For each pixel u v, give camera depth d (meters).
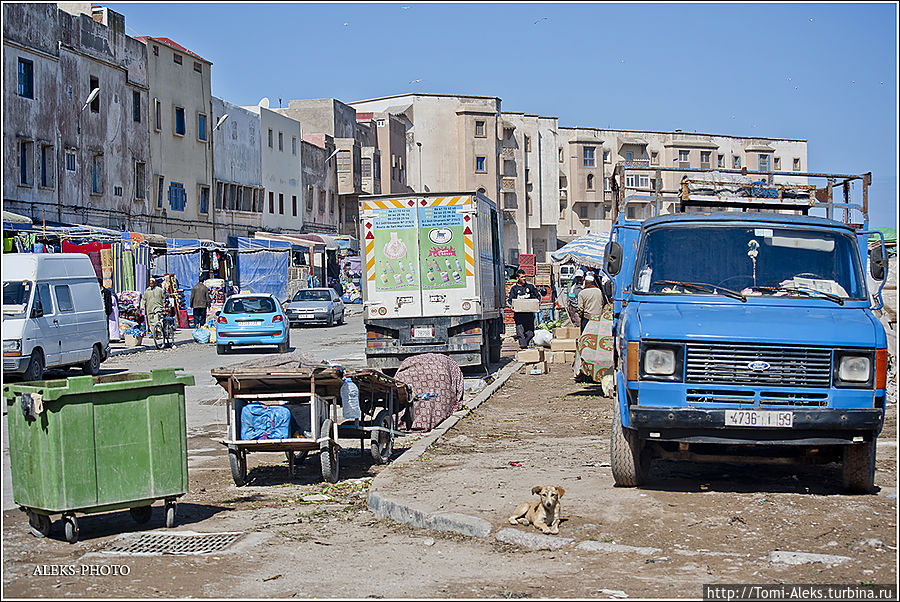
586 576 6.72
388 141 76.56
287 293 49.66
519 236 88.88
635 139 94.38
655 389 8.42
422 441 12.41
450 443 12.48
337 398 10.67
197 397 18.19
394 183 77.56
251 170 55.41
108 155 40.75
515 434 13.33
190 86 48.22
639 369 8.47
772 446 9.09
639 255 9.80
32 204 35.22
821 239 9.65
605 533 7.67
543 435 13.20
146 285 35.34
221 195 51.53
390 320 20.73
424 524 8.30
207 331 33.09
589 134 93.12
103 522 8.69
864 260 9.76
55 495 7.71
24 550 7.68
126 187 42.19
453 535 7.95
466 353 20.70
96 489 7.86
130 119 42.56
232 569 7.11
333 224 69.25
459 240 20.62
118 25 41.72
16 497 7.98
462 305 20.64
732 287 9.43
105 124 40.50
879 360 8.35
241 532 8.20
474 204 20.59
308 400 10.48
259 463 11.73
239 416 10.30
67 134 37.59
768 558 6.99
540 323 28.72
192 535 8.07
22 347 19.33
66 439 7.72
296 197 62.28
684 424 8.32
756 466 10.27
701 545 7.33
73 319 21.58
